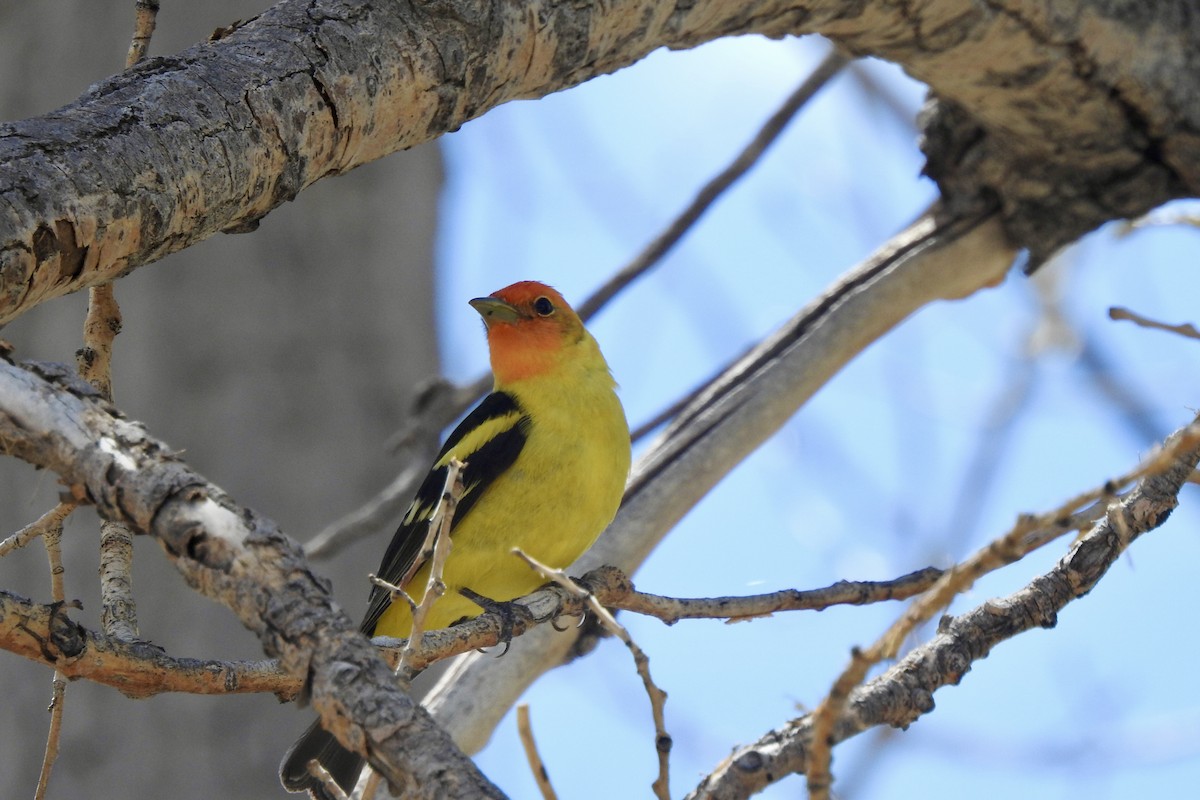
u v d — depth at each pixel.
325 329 17.44
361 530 14.41
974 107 12.22
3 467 16.23
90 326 7.61
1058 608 7.27
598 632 10.90
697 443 12.06
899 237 13.30
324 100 7.64
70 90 17.11
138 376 16.52
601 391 12.33
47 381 5.52
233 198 7.29
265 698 16.02
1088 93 11.77
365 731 4.76
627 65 9.63
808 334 12.63
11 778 15.47
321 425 17.11
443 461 12.33
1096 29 11.36
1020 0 10.96
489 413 12.19
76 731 15.59
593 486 11.89
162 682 6.97
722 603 8.40
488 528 11.85
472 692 10.53
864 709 6.76
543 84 8.99
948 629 7.24
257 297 17.27
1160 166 12.48
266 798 15.64
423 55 8.05
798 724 6.50
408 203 18.77
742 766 6.32
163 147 6.91
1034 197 12.91
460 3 8.12
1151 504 7.31
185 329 16.88
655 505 11.85
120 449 5.29
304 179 7.71
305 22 7.81
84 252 6.61
